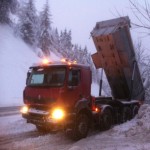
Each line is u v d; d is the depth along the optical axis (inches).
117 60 530.0
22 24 2783.0
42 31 2896.2
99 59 561.6
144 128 429.4
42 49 2908.5
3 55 2242.9
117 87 579.8
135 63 544.4
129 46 520.7
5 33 2662.4
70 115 395.9
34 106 415.2
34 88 415.5
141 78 582.9
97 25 530.3
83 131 419.5
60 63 410.3
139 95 602.9
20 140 408.5
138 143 368.5
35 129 488.7
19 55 2443.4
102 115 467.8
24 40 2807.6
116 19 510.3
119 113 525.3
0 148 362.9
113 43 502.9
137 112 578.9
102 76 582.2
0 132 459.5
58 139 415.8
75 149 344.2
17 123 537.3
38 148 367.2
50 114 390.9
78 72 414.3
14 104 1224.2
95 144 373.7
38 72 423.2
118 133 438.9
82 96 420.2
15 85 1801.2
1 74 1876.2
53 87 394.6
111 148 342.3
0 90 1558.8
